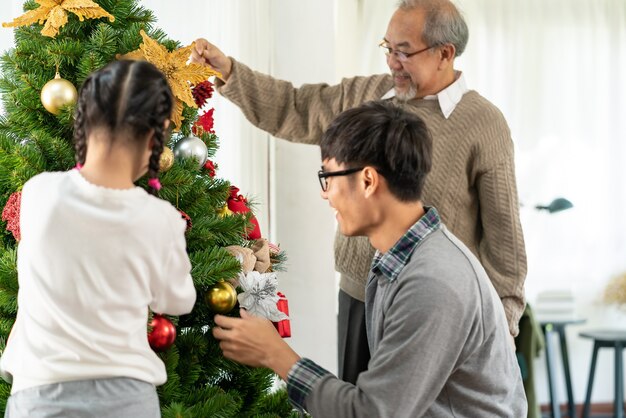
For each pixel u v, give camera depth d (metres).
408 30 2.14
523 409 1.57
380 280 1.52
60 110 1.60
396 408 1.40
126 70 1.34
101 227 1.31
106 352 1.34
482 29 4.20
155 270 1.37
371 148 1.47
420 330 1.39
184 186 1.69
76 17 1.68
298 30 2.69
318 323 2.73
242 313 1.64
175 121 1.71
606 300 4.33
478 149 2.16
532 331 3.65
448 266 1.43
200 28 2.62
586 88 4.29
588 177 4.31
